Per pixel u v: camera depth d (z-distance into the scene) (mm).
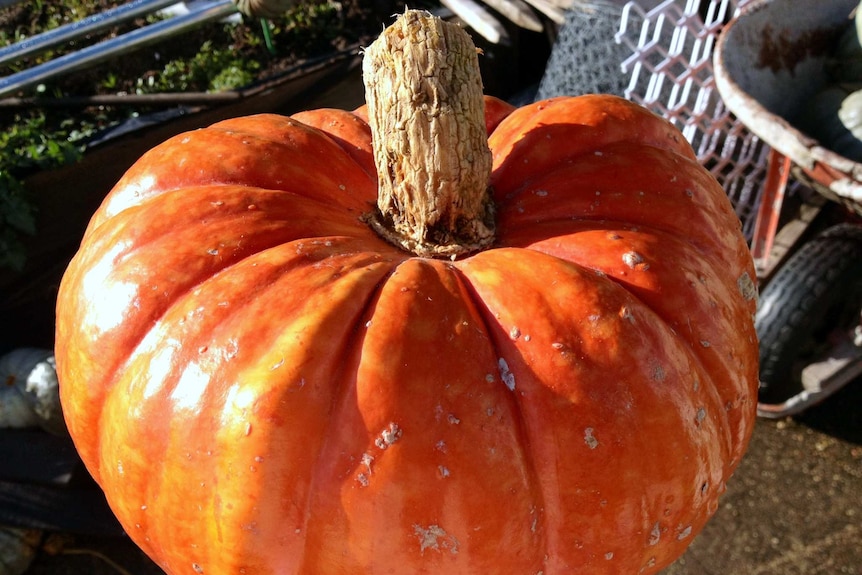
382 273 481
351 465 434
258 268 474
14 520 865
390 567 446
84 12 1344
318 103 1220
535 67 1385
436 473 432
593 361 451
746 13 897
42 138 1094
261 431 434
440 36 488
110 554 884
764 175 1157
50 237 1080
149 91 1210
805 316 884
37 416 953
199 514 457
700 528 516
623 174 541
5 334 1099
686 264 505
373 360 437
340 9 1349
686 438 467
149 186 551
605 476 451
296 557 454
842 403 1019
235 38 1296
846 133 890
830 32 975
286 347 442
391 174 518
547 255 495
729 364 508
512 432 445
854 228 911
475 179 512
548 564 479
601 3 1068
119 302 485
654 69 928
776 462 955
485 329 462
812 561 851
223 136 561
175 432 453
